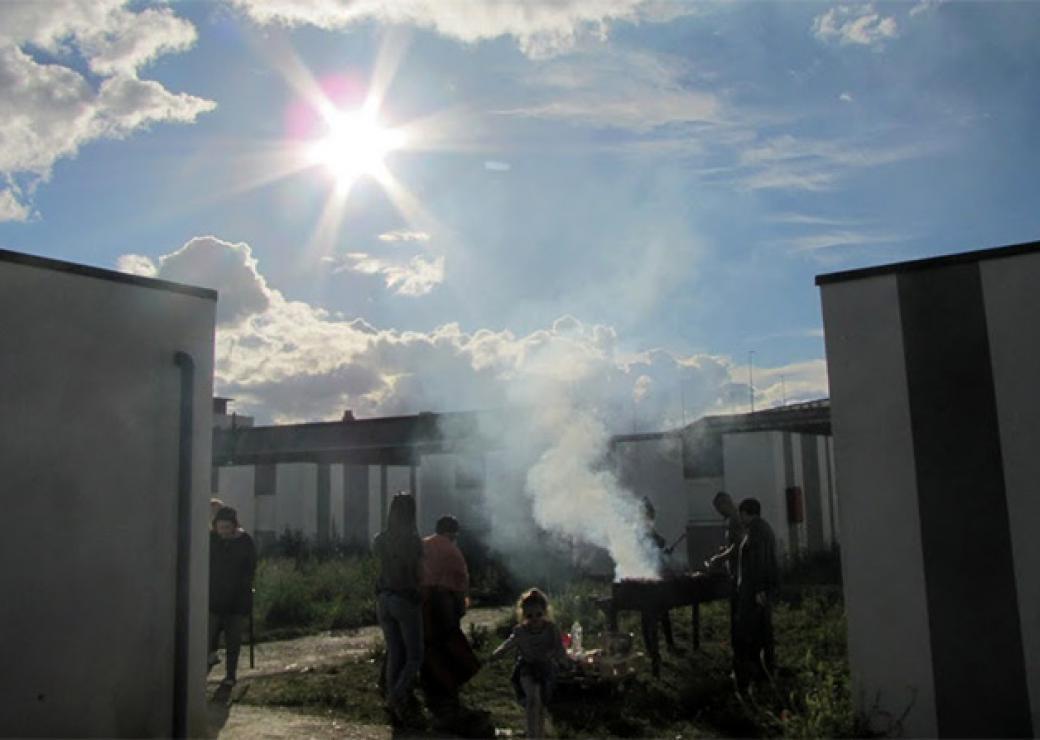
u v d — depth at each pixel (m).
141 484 7.00
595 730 7.61
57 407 6.55
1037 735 6.16
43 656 6.31
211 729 7.61
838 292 7.11
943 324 6.71
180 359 7.30
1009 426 6.43
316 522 27.42
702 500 21.19
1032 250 6.45
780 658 10.05
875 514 6.82
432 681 8.62
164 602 7.05
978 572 6.44
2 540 6.18
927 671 6.53
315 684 9.48
